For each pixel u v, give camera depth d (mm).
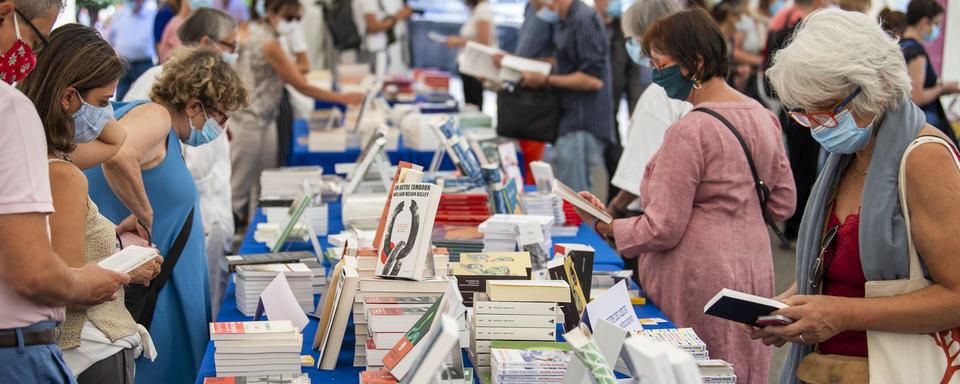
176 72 3152
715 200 2918
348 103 6652
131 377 2523
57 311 2082
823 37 1998
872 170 2025
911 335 2047
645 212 3012
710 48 2908
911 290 2025
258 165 6398
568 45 5910
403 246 2447
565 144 6039
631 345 1469
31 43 2197
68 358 2330
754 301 2072
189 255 3191
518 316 2412
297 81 6387
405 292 2422
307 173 4742
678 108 3836
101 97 2268
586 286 2871
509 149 4746
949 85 6250
